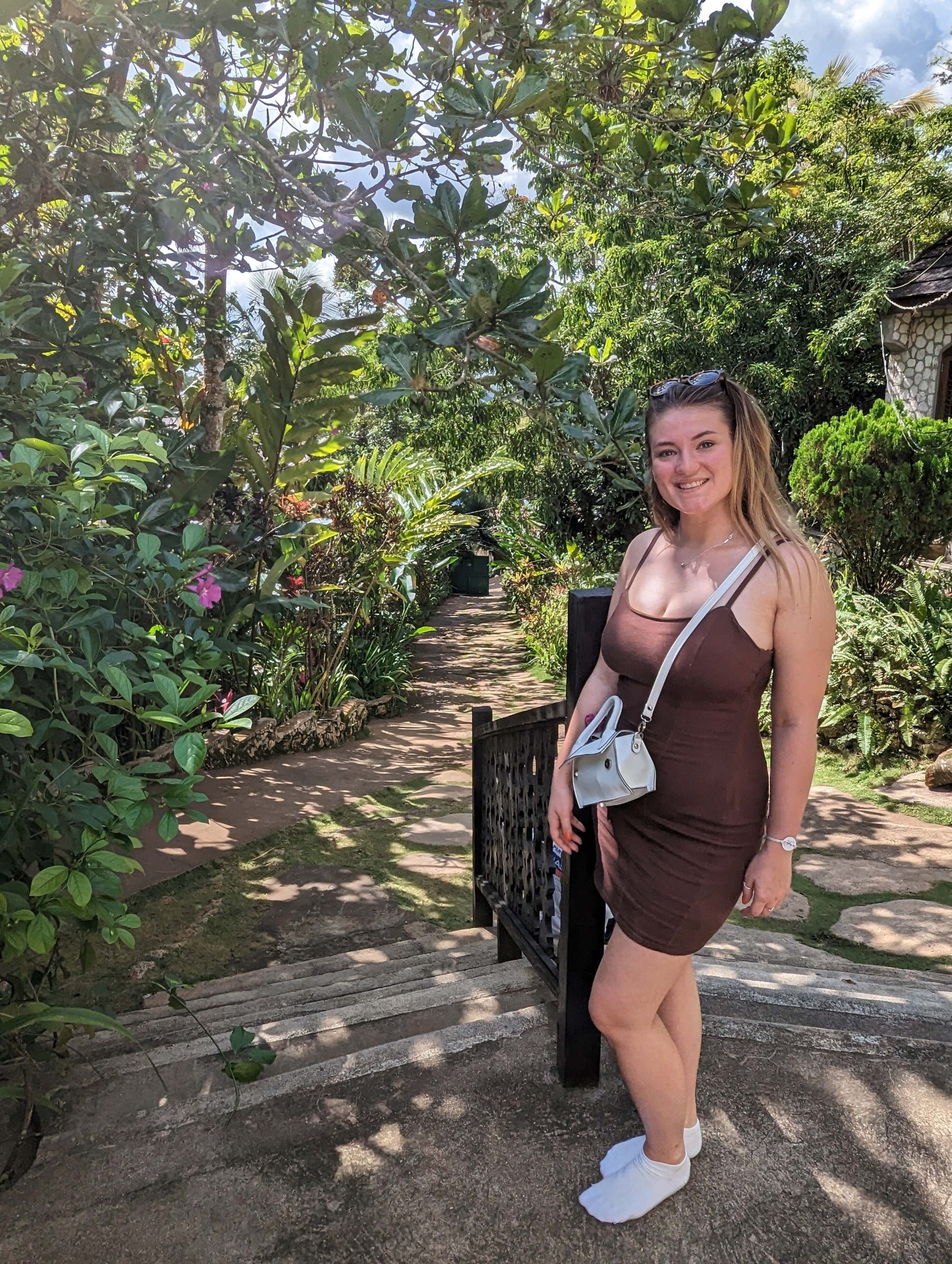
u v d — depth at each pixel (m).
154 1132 1.95
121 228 3.63
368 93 2.57
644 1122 1.68
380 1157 1.84
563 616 10.24
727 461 1.49
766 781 1.57
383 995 2.86
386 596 8.86
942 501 7.03
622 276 12.21
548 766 2.45
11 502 2.28
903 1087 1.99
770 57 12.66
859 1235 1.60
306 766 6.37
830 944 3.47
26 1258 1.60
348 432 3.65
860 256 12.78
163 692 1.87
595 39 2.85
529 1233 1.63
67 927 3.63
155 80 2.91
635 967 1.57
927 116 14.77
